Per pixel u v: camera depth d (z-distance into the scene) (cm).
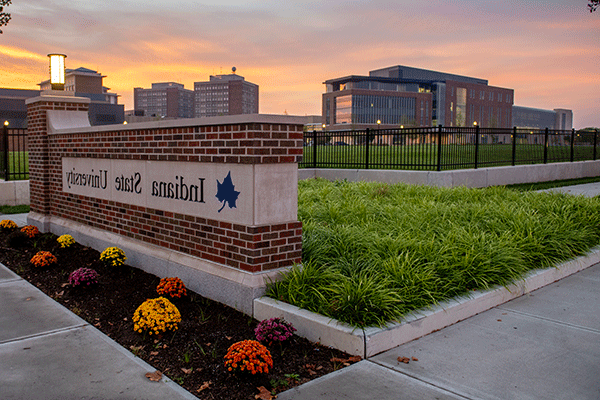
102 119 12025
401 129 1524
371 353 382
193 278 541
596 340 417
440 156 1381
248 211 473
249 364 339
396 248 552
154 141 607
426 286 462
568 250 643
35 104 922
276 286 473
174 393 331
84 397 324
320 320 412
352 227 665
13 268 672
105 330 451
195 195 546
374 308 416
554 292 555
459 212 784
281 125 482
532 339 418
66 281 604
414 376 350
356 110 14550
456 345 405
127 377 354
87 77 15162
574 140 2034
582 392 328
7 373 358
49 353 395
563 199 916
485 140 1650
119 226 702
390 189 1088
